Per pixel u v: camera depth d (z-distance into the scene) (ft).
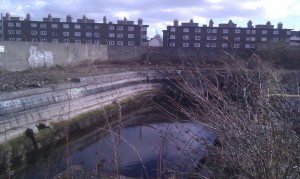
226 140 9.53
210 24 198.18
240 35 195.31
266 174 8.29
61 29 208.44
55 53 93.50
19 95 52.21
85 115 65.41
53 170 18.95
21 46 79.41
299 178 8.01
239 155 9.04
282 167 8.21
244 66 11.30
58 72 79.92
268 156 8.39
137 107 81.05
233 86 10.73
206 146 10.89
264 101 9.53
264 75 10.78
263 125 8.98
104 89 80.79
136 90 96.37
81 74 83.71
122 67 109.50
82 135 61.36
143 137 44.04
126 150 38.63
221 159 9.85
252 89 10.24
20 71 77.56
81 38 209.46
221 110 9.89
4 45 74.13
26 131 48.01
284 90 10.37
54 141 47.06
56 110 59.06
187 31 198.49
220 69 11.53
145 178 28.96
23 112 51.01
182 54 113.60
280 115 9.14
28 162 43.32
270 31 193.47
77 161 42.52
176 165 11.59
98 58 119.65
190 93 10.87
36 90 56.59
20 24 207.92
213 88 10.62
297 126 9.09
